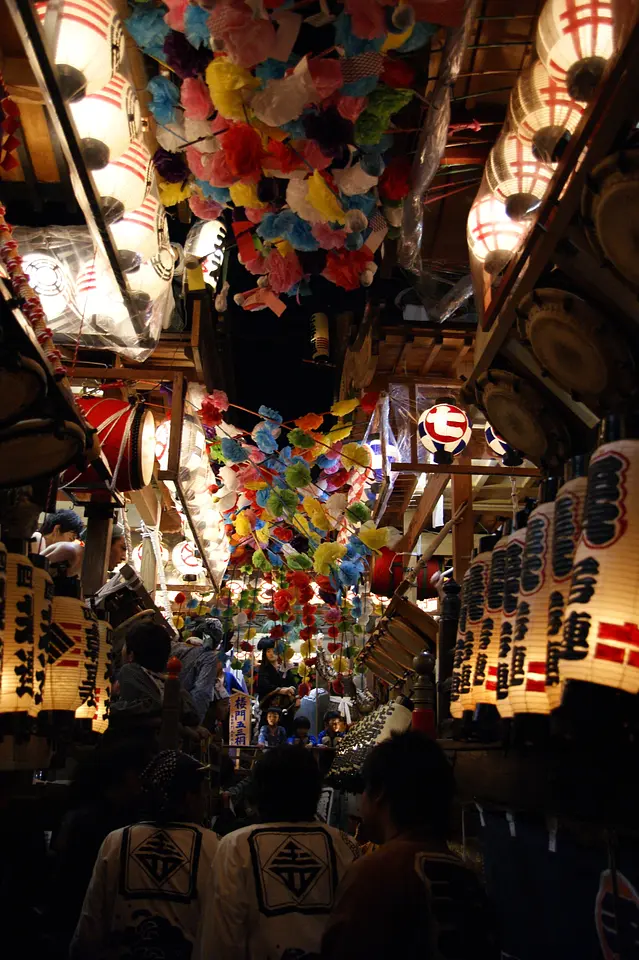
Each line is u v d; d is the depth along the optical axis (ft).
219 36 12.13
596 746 9.20
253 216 16.72
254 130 13.79
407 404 31.24
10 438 11.01
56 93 12.44
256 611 45.29
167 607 40.45
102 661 17.98
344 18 11.94
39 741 13.91
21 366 9.50
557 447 14.07
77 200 16.24
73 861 14.26
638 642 7.83
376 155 15.03
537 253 11.63
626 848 8.04
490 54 16.06
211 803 28.66
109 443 23.29
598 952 8.41
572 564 9.43
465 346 29.07
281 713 48.93
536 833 10.21
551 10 11.69
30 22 10.89
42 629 13.04
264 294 18.52
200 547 34.65
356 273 17.04
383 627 27.32
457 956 7.59
